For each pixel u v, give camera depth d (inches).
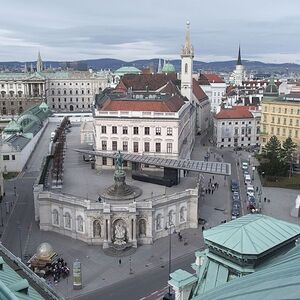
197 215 3914.9
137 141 4965.6
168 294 2733.8
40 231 3799.2
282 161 5590.6
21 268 1850.4
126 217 3462.1
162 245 3565.5
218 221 4030.5
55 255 3208.7
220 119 7559.1
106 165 4965.6
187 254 3403.1
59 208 3727.9
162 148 4943.4
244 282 837.2
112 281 2989.7
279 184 5182.1
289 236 1299.2
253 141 7815.0
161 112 4852.4
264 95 7308.1
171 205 3752.5
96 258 3321.9
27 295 1446.9
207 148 7559.1
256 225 1318.9
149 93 6063.0
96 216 3506.4
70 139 7249.0
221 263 1282.0
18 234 3715.6
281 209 4372.5
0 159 4584.2
